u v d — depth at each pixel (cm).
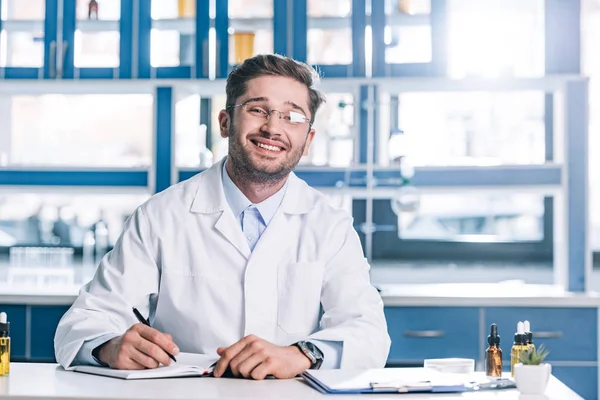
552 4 441
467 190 445
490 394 186
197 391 183
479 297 402
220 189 247
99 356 217
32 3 479
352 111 465
